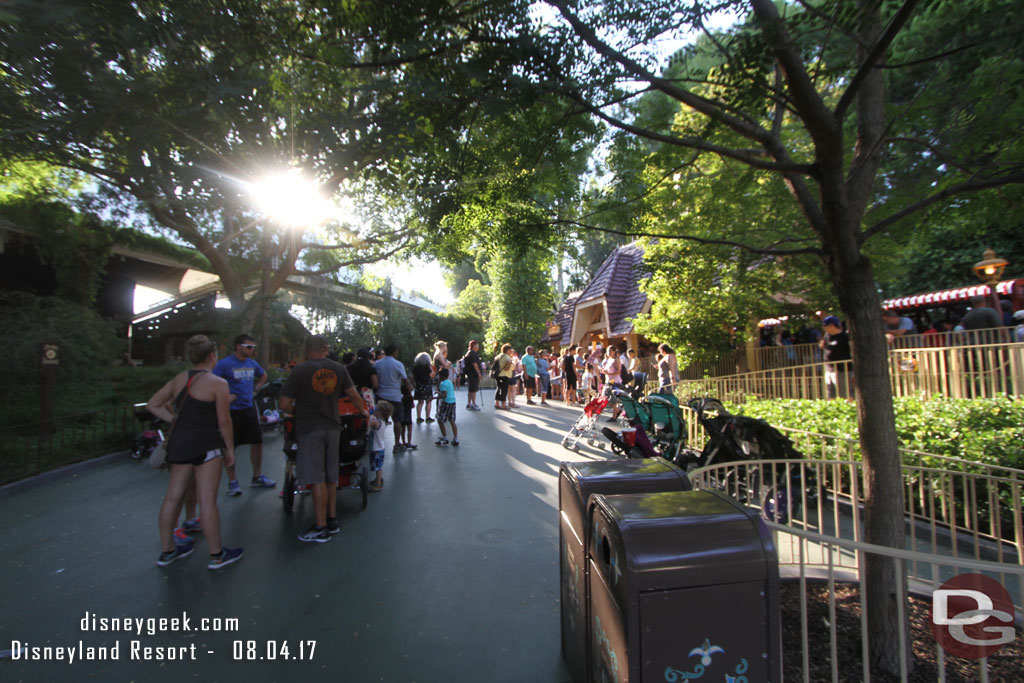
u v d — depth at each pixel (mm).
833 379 8219
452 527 5148
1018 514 3719
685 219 5379
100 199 11148
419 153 3766
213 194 9680
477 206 4145
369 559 4430
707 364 12906
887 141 3352
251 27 3213
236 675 2895
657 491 2523
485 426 11828
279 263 14336
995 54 2967
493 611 3520
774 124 3668
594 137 3891
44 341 9648
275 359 20234
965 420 5402
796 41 2910
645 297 15852
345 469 5809
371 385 7031
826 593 3467
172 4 2838
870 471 2951
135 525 5410
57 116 3283
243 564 4387
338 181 6867
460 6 3246
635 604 1721
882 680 2631
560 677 2779
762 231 5215
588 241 4848
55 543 4906
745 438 5492
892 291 16344
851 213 3109
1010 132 3508
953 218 4504
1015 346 5922
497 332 23344
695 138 3504
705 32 3141
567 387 16719
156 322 19984
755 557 1779
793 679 2592
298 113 4461
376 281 18984
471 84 3184
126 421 9680
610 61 3117
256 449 6859
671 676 1727
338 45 3354
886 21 3316
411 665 2941
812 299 9734
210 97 3357
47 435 8391
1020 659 2707
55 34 2578
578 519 2523
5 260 14062
